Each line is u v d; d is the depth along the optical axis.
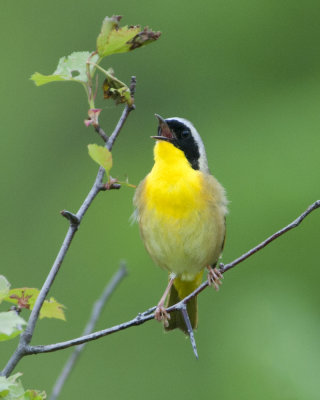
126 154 16.19
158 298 13.74
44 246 15.41
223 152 14.66
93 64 5.70
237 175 14.01
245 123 15.16
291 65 15.73
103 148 5.50
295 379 10.77
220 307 12.73
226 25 16.16
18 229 15.90
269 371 10.95
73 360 6.26
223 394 11.21
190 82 16.25
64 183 16.30
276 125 14.75
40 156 16.81
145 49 16.58
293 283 12.69
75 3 17.50
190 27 16.39
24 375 12.35
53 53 17.33
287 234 13.10
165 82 16.41
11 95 17.23
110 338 13.12
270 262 12.99
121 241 14.67
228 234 13.35
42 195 16.30
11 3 17.75
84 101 16.77
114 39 5.64
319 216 13.12
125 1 16.92
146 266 14.13
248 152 14.45
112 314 13.72
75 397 12.37
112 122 16.50
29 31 17.59
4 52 17.50
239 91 15.83
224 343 12.05
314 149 14.00
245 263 13.07
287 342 11.39
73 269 14.79
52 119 16.98
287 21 15.82
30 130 17.03
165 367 12.60
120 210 15.23
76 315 14.03
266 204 13.41
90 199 5.62
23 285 14.91
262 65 15.87
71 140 16.73
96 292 14.32
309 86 15.18
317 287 12.69
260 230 13.20
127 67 16.69
